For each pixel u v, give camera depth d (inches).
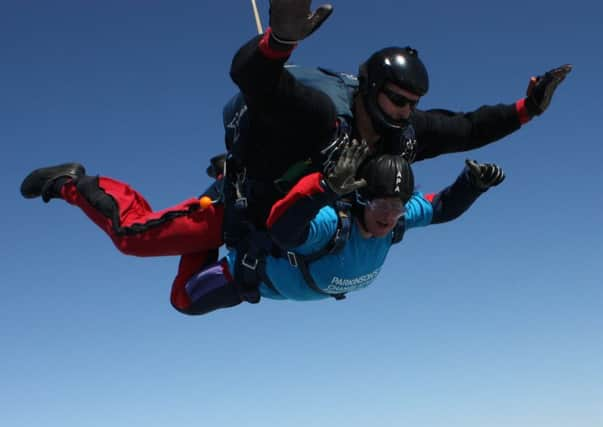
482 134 214.1
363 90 182.9
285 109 167.3
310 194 166.4
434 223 219.5
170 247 210.8
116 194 215.3
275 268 198.4
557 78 205.3
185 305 223.0
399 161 185.3
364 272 198.7
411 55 180.4
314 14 150.8
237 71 161.2
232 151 187.9
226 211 205.5
